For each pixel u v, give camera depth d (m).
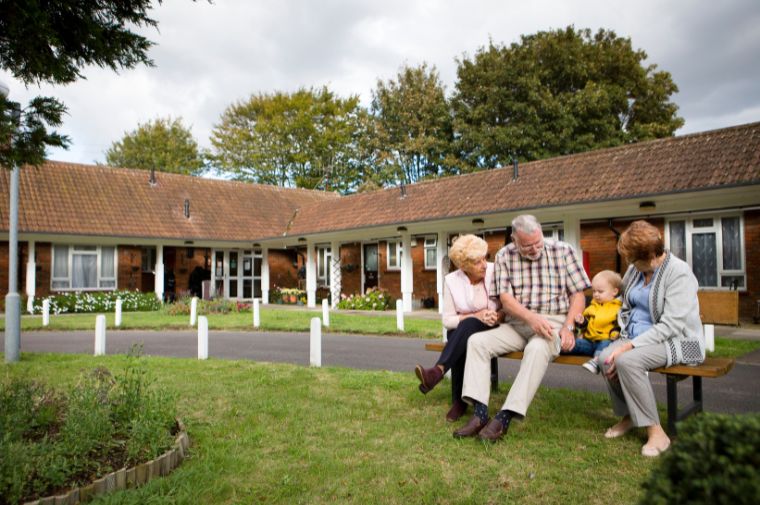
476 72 35.56
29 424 4.26
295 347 10.88
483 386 4.65
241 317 17.62
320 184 45.28
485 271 5.20
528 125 31.69
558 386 6.65
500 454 4.12
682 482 1.82
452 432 4.68
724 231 14.73
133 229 23.00
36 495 3.28
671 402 4.31
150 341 12.29
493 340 4.77
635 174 14.10
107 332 14.28
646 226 4.45
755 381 6.90
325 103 46.28
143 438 3.96
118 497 3.31
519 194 16.27
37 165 5.09
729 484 1.69
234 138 45.81
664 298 4.37
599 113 31.27
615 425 4.59
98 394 4.66
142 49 4.87
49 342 12.27
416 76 41.38
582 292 4.95
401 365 8.56
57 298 20.91
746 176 11.71
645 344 4.30
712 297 13.25
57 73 4.49
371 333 13.00
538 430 4.68
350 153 46.06
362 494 3.50
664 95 34.03
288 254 30.59
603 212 15.05
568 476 3.69
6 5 3.81
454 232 21.47
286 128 44.59
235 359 9.28
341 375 7.25
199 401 5.92
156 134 50.53
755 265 14.17
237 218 27.27
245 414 5.37
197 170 51.38
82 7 4.38
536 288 4.92
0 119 4.47
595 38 35.31
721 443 1.83
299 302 26.70
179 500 3.35
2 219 20.31
